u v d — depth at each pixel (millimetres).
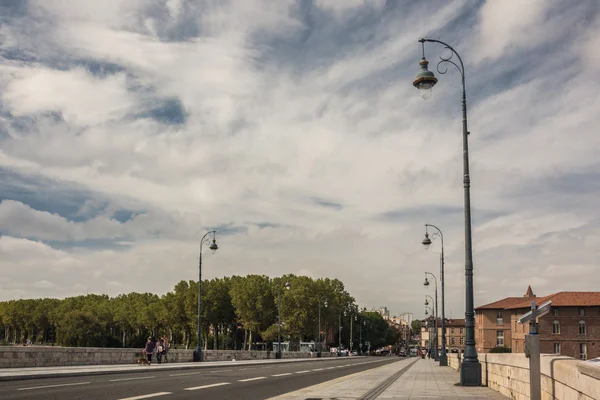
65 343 130250
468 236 21281
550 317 95500
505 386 16453
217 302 128000
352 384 22297
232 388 19359
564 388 8883
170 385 19797
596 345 93000
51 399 13883
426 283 65938
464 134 21953
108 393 15914
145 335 166625
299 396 16438
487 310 126000
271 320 124500
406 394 17203
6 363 28266
